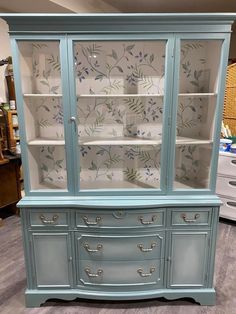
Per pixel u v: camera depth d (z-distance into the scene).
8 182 2.94
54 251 1.71
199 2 3.41
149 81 1.77
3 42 3.09
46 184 1.84
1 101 3.04
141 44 1.70
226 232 2.72
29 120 1.68
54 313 1.70
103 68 1.75
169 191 1.68
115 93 1.79
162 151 1.62
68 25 1.43
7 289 1.92
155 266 1.73
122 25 1.43
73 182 1.66
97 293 1.75
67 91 1.52
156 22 1.42
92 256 1.71
